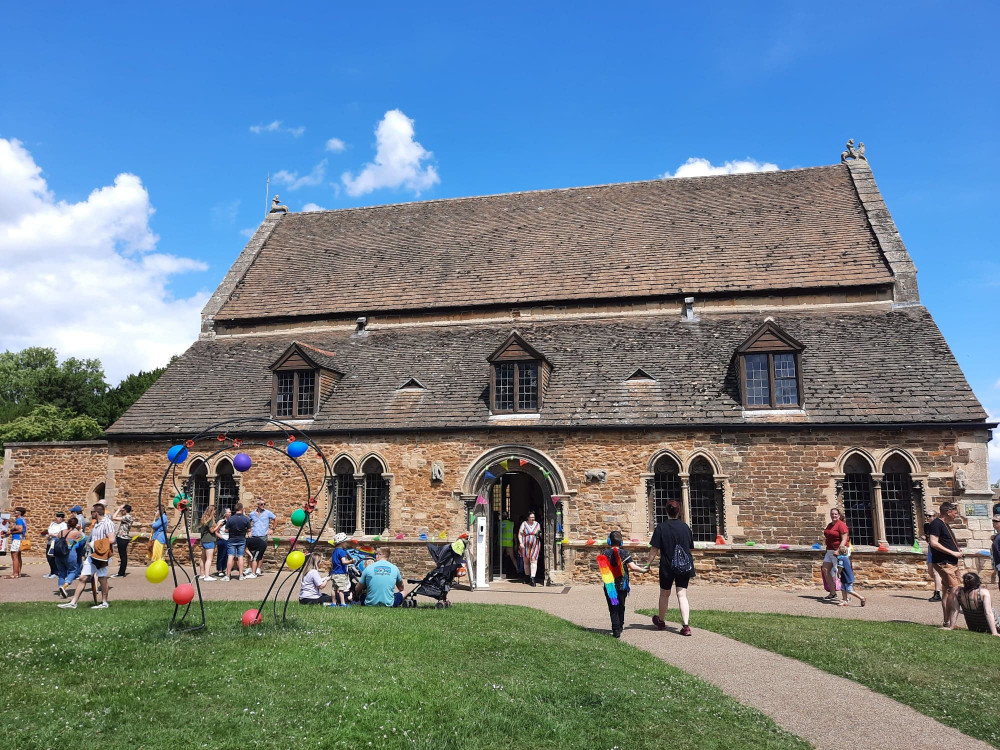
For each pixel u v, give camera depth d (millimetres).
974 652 9547
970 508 15703
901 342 18375
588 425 17672
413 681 7344
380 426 18859
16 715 6324
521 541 18000
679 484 17453
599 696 7137
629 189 26953
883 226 21641
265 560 19047
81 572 12242
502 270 23844
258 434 19625
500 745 5996
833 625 11305
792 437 16859
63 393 50062
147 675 7434
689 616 11672
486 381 19625
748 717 6781
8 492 24250
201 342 24266
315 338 23297
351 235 27688
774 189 24922
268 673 7480
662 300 21500
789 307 20562
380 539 18375
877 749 6172
